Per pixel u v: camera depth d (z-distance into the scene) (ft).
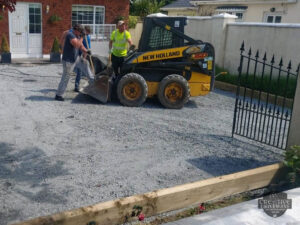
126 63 28.02
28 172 15.94
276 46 35.83
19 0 49.26
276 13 55.72
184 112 27.73
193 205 13.64
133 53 29.73
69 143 19.58
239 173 14.28
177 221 11.95
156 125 23.73
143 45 28.89
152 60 27.94
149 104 29.48
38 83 34.58
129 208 11.60
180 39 28.73
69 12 52.90
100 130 21.99
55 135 20.68
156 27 28.58
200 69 28.73
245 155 19.39
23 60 49.08
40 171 16.10
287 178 15.25
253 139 20.98
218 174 16.84
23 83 34.27
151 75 28.81
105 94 28.09
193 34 47.75
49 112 25.12
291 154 15.29
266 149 20.49
